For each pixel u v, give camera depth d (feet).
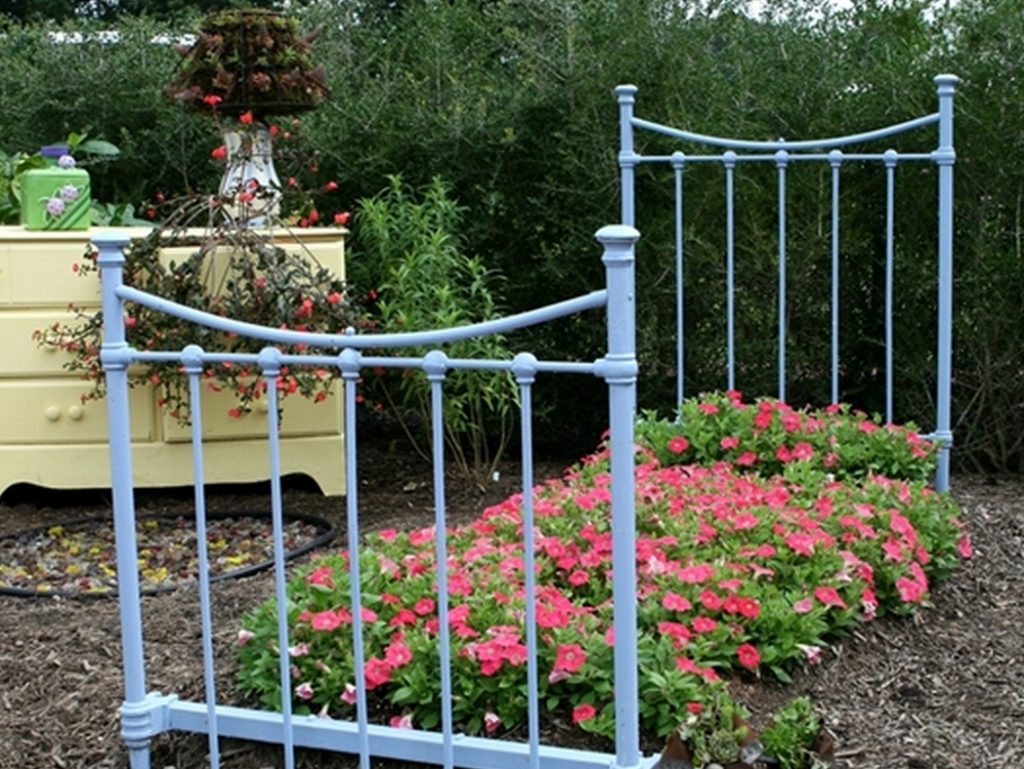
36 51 22.70
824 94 18.40
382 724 9.15
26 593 13.25
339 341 7.89
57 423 16.61
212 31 16.98
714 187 18.40
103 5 45.78
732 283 17.01
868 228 18.63
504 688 8.91
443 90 19.77
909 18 19.19
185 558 14.71
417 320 17.15
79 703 10.32
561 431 20.42
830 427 14.73
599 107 18.63
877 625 11.30
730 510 11.89
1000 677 10.75
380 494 17.99
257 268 15.75
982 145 17.43
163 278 15.55
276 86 16.81
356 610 8.16
